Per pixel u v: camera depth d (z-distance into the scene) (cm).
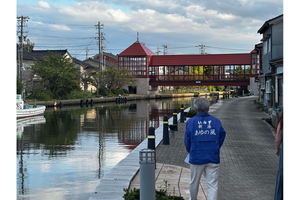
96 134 2136
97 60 10762
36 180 1017
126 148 1611
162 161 1012
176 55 8225
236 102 4538
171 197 550
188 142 539
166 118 1332
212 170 536
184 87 10806
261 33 3138
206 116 540
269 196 666
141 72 8225
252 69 7312
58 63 6019
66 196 862
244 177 823
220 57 7788
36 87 5406
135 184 745
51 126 2617
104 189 689
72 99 5750
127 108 4847
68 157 1395
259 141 1408
